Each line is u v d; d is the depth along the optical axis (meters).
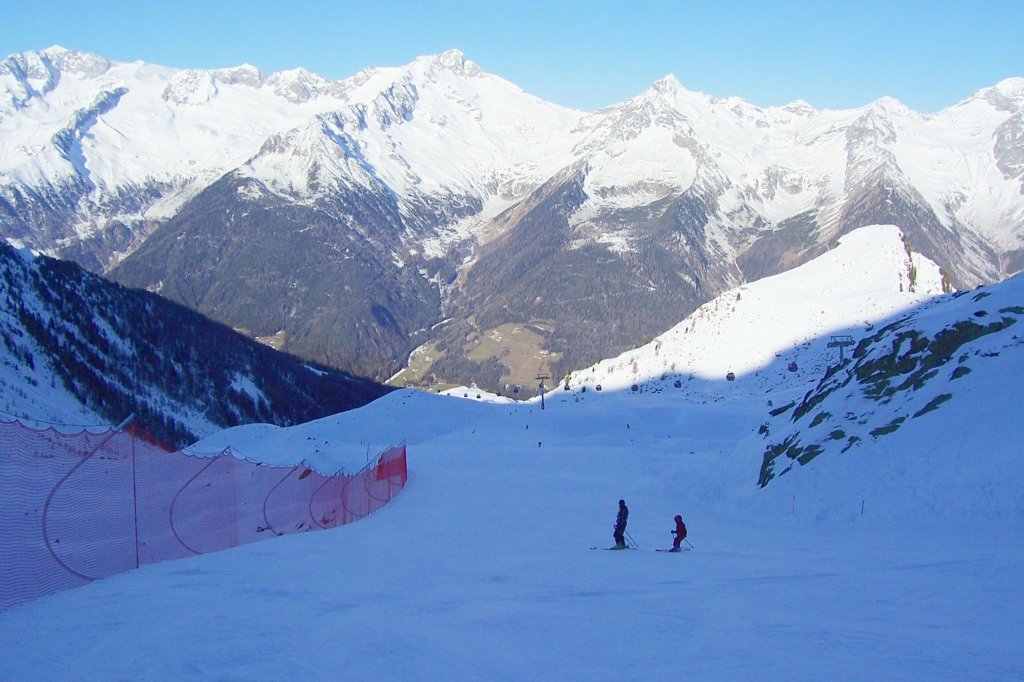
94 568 20.73
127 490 24.30
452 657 13.23
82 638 14.40
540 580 20.16
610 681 11.89
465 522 35.25
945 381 36.94
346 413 91.94
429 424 88.06
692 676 12.02
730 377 85.62
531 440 75.62
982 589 17.47
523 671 12.45
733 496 41.00
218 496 27.67
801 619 15.20
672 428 74.56
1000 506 28.50
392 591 18.83
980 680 11.49
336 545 27.36
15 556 19.19
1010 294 40.59
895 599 16.64
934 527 28.12
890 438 35.69
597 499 43.47
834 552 23.78
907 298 88.62
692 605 16.73
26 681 12.05
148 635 14.60
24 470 22.84
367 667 12.72
